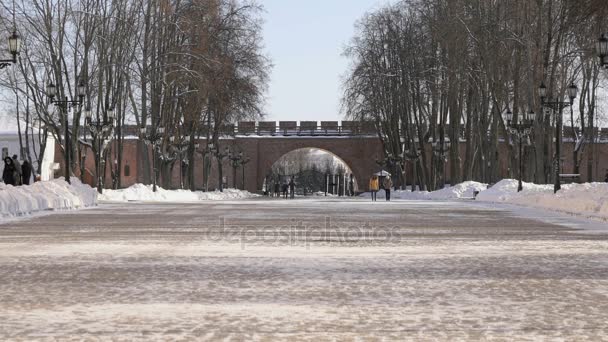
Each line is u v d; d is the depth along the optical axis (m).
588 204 33.59
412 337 7.79
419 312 9.28
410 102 83.88
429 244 18.92
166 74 63.34
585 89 71.56
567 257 15.89
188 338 7.73
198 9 64.56
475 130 72.81
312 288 11.26
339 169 148.25
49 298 10.31
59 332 8.03
